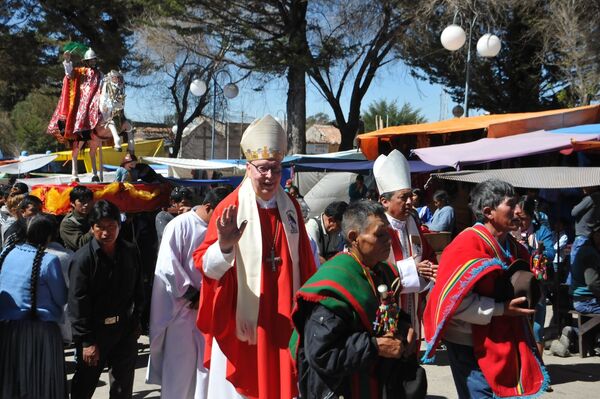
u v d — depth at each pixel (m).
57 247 5.26
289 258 4.30
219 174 19.88
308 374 2.98
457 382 3.97
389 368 3.01
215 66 24.06
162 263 5.20
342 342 2.85
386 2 21.19
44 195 7.93
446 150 10.69
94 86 8.57
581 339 7.67
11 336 4.76
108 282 4.93
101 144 8.90
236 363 4.17
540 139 10.41
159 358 5.32
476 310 3.68
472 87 25.36
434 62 24.28
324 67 21.47
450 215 9.85
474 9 17.55
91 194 7.02
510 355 3.73
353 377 3.00
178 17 20.34
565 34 20.58
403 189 4.91
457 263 3.77
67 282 5.17
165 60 23.86
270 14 21.02
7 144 44.97
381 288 2.93
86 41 25.05
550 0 21.66
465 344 3.90
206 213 5.33
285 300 4.20
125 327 5.11
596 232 7.57
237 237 3.86
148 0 20.61
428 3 19.78
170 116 36.03
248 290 4.18
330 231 6.70
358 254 3.07
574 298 7.75
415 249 4.98
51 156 18.41
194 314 5.26
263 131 4.26
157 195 8.39
